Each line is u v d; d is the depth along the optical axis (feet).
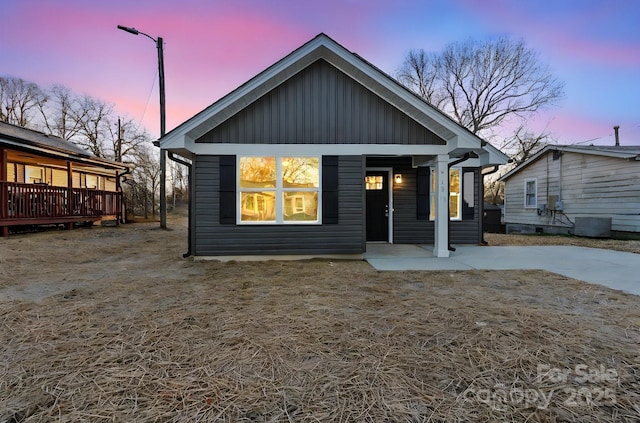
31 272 16.85
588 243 29.68
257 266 18.86
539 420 5.34
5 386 6.29
